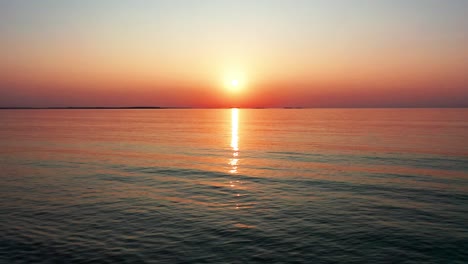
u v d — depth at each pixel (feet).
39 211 70.08
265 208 72.28
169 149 176.55
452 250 51.06
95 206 73.77
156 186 92.84
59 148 178.09
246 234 57.98
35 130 318.86
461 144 184.24
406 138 221.46
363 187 89.56
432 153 150.92
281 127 379.76
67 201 77.61
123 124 453.99
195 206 73.92
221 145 195.72
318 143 200.44
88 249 52.08
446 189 86.28
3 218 65.72
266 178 102.73
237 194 84.02
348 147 178.09
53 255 50.01
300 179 100.78
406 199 77.87
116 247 52.80
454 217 65.10
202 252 51.19
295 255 50.11
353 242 54.39
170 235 57.62
